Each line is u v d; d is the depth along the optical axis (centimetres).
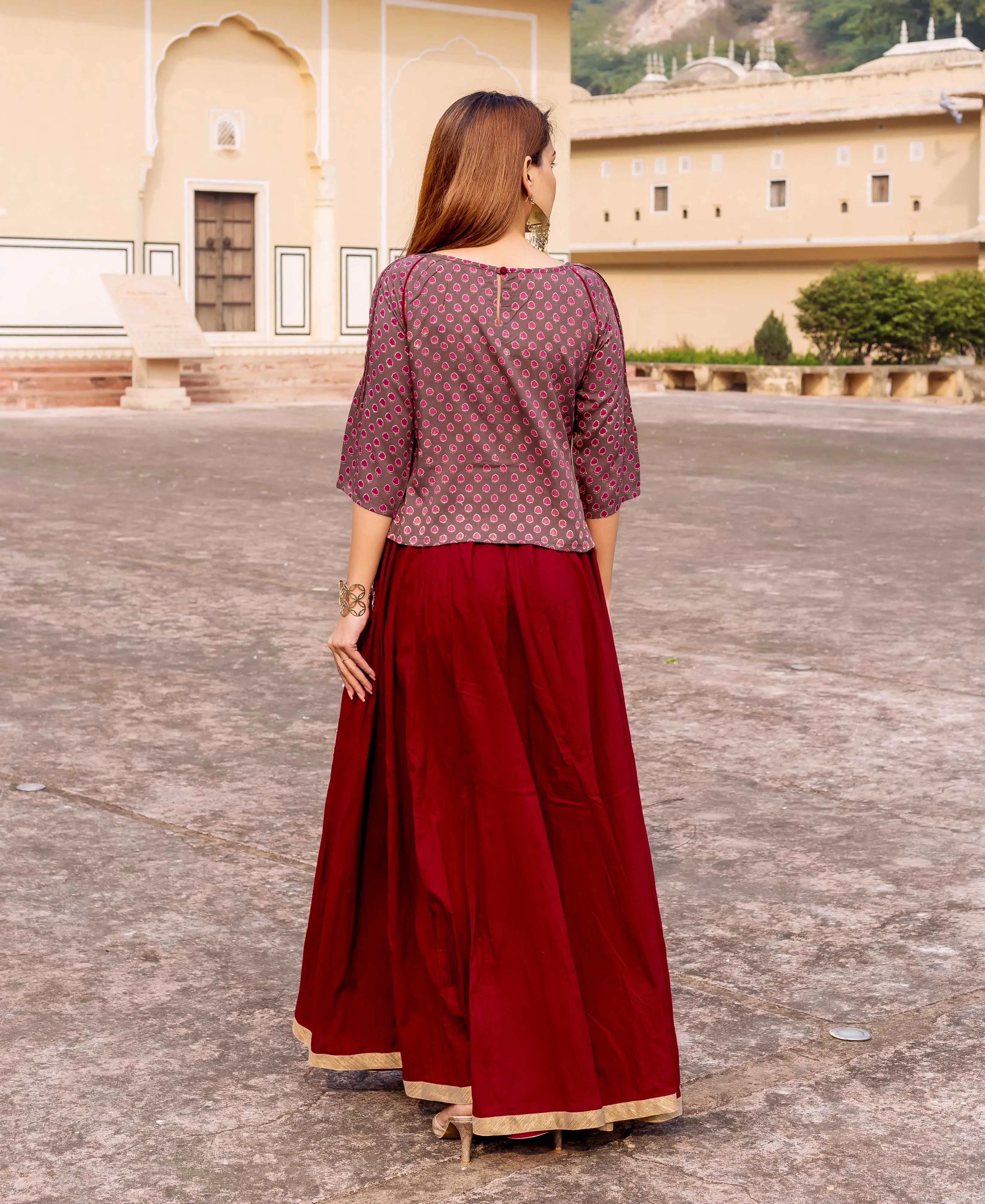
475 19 2447
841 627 687
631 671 599
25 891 361
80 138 2092
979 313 2891
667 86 4653
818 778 461
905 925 346
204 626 673
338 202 2344
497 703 242
